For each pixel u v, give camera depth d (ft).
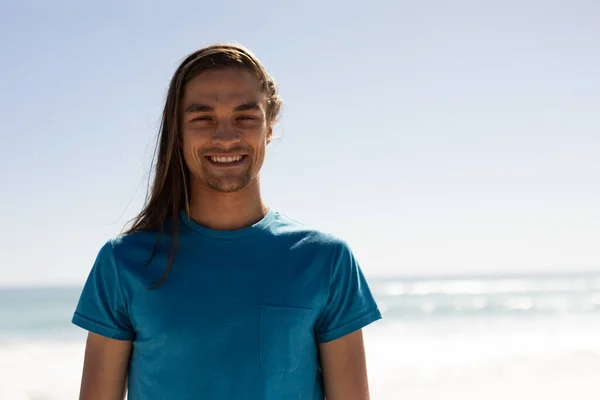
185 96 7.63
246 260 7.43
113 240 7.67
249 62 7.64
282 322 7.23
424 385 40.63
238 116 7.47
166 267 7.34
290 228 7.83
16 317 91.76
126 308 7.38
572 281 231.71
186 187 7.76
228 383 6.99
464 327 74.54
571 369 44.47
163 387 7.06
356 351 7.74
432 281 252.42
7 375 46.52
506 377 42.37
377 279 291.79
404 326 76.54
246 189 7.66
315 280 7.54
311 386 7.50
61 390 42.16
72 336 69.26
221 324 7.10
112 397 7.42
